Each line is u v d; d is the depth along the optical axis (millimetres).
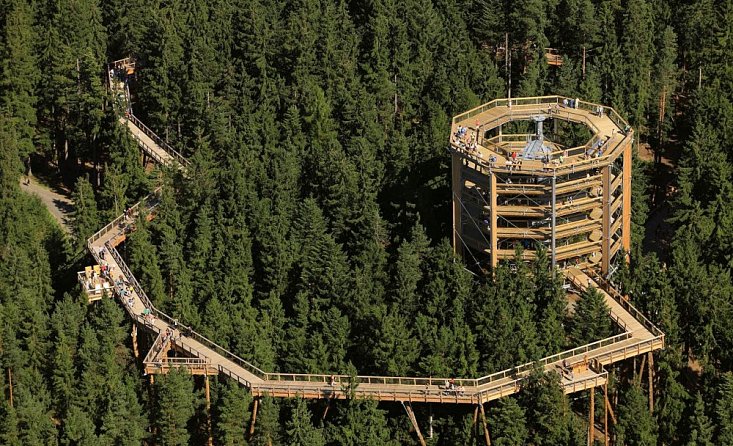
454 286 184875
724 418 170000
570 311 186000
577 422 172250
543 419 167125
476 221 197125
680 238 199125
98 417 174875
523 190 191625
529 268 187375
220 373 175375
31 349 181125
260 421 167250
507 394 169875
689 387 182125
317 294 188125
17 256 194375
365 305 182625
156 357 177000
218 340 180250
